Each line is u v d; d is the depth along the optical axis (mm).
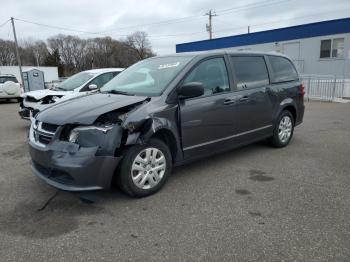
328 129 8070
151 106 3877
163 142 4031
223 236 3029
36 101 7660
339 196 3879
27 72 23453
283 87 5883
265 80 5547
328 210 3516
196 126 4328
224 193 4008
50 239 3021
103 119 3582
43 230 3182
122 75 5152
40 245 2924
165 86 4176
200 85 3980
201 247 2861
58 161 3402
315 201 3746
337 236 2994
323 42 20781
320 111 11688
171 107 4027
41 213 3531
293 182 4352
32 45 81312
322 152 5832
